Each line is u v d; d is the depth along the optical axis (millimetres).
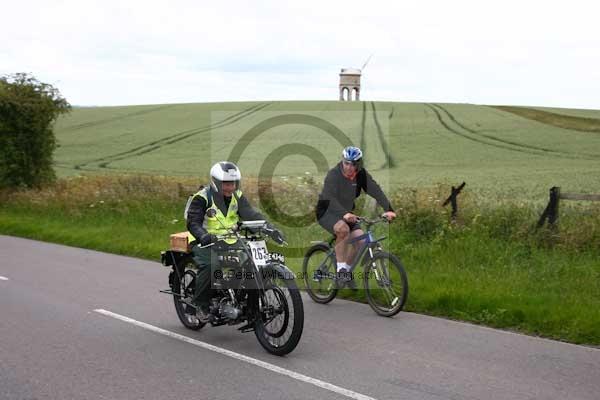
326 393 4875
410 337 6500
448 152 35625
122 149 39969
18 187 20953
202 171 31016
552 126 44250
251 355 5918
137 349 6121
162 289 8984
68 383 5145
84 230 14961
